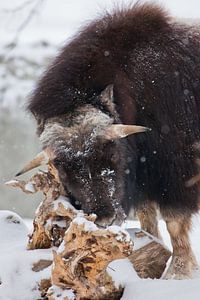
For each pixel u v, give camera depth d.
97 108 18.03
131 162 19.55
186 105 20.55
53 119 17.97
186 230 21.22
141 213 22.56
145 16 21.08
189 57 20.88
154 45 20.48
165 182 20.77
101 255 14.30
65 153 17.31
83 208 17.08
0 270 15.78
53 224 16.84
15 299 15.37
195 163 20.72
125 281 15.40
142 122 19.97
